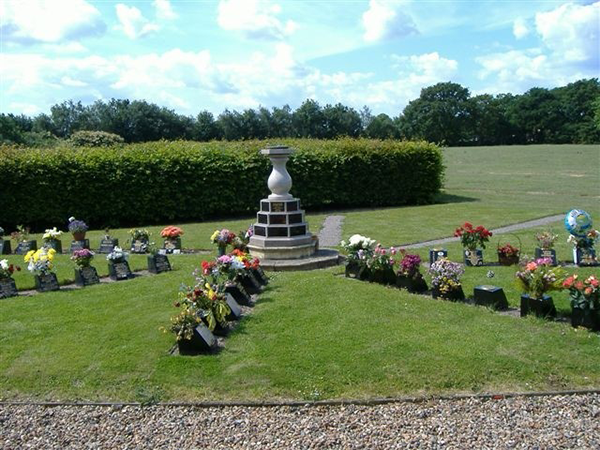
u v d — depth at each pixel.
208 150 19.62
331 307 7.76
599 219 16.00
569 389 5.34
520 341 6.35
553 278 7.06
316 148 21.39
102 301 8.50
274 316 7.47
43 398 5.54
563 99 89.00
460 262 10.65
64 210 18.03
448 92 92.44
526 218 16.75
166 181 18.77
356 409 5.10
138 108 56.31
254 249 11.04
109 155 18.33
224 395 5.43
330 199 21.31
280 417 5.01
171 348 6.52
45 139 40.78
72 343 6.75
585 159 48.66
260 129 63.12
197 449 4.56
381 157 21.88
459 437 4.57
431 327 6.88
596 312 6.62
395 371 5.71
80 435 4.87
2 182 17.47
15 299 8.84
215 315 6.85
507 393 5.28
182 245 13.64
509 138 92.44
